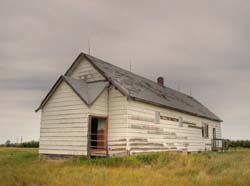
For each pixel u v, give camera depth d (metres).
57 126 20.80
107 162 16.98
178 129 27.50
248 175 11.38
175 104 28.00
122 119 20.58
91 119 20.50
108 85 21.38
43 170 13.76
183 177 11.60
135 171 13.39
